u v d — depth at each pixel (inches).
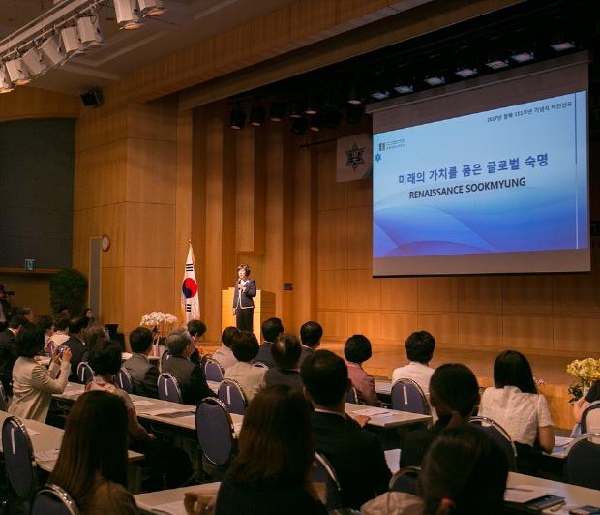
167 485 189.0
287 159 598.5
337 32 381.1
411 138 463.5
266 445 75.8
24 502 138.8
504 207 413.7
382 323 569.0
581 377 194.2
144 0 293.4
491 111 419.8
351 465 111.7
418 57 435.2
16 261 573.0
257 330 525.7
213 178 569.9
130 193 542.6
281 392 78.4
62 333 353.4
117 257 546.3
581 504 107.4
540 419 151.3
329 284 603.5
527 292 485.7
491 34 392.2
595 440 134.0
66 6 337.1
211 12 406.3
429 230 453.1
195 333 293.6
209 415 168.1
